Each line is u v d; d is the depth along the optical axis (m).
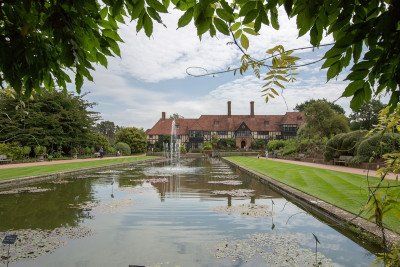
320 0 1.52
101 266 4.87
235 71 2.24
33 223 7.47
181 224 7.29
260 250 5.48
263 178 14.93
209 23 1.70
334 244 5.68
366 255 5.09
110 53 2.22
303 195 9.37
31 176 15.34
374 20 1.45
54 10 1.83
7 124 27.14
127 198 10.83
